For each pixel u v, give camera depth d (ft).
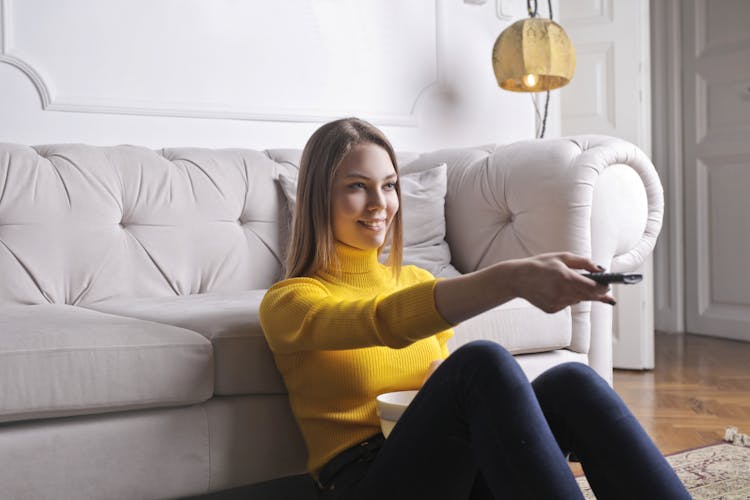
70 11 7.97
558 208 6.39
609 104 12.39
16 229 6.12
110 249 6.49
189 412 4.42
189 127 8.66
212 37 8.84
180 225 6.92
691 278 14.53
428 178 7.47
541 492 2.85
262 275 7.28
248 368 4.56
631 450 3.22
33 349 3.95
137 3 8.35
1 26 7.59
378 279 4.24
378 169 4.06
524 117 11.60
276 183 7.60
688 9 14.46
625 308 11.30
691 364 11.55
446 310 3.17
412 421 3.31
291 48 9.43
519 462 2.90
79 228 6.39
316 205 4.08
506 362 3.10
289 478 6.48
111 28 8.20
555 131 12.30
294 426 4.75
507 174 6.89
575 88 12.57
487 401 3.04
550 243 6.42
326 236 4.09
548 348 6.24
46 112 7.83
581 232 6.31
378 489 3.33
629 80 12.24
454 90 10.87
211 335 4.55
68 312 5.07
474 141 11.09
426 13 10.56
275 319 3.84
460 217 7.33
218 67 8.89
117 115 8.21
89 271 6.35
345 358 3.97
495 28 11.27
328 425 4.03
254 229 7.37
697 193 14.34
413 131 10.47
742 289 13.65
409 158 8.31
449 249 7.41
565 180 6.41
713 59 14.03
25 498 3.94
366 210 4.06
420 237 7.23
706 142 14.20
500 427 2.97
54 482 4.01
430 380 3.32
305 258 4.15
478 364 3.11
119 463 4.18
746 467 6.35
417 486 3.28
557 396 3.45
